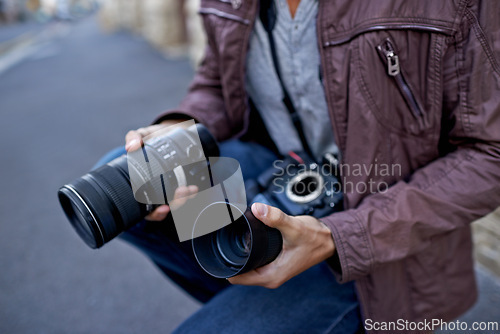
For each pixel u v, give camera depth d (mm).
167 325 1156
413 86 596
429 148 623
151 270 1382
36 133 2889
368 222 574
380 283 647
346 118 643
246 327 636
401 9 564
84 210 555
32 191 2021
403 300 677
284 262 534
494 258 1092
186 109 806
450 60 577
